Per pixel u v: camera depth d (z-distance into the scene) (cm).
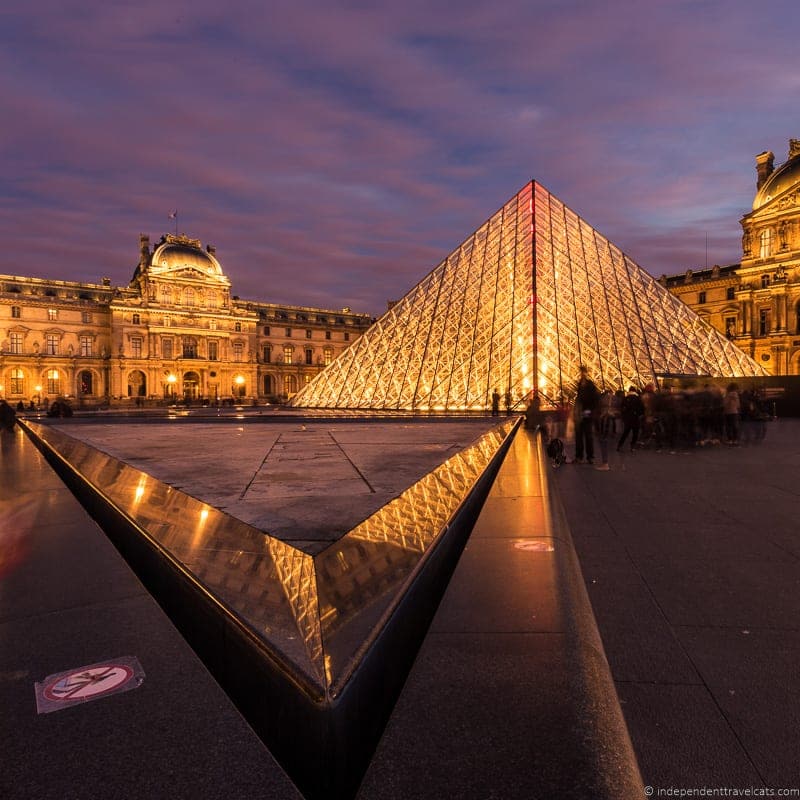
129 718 233
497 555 489
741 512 954
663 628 482
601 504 1026
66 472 1090
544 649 304
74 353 11162
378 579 370
